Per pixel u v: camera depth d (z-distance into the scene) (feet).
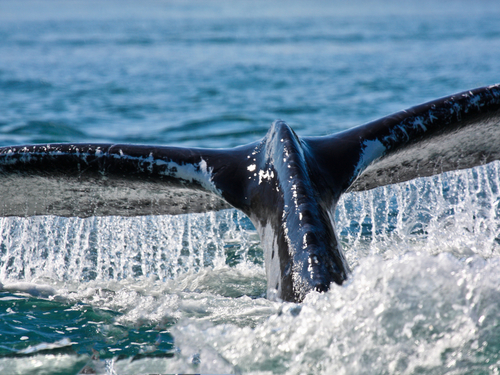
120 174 34.24
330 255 26.03
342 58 229.86
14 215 37.27
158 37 370.94
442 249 40.63
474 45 285.43
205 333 24.29
